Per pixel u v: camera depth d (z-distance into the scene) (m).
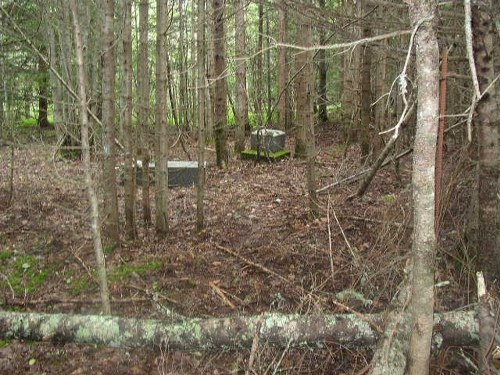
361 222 6.95
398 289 3.98
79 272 5.74
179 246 6.44
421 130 2.33
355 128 14.15
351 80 13.34
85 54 7.95
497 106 4.17
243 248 6.36
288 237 6.59
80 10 7.97
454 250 5.30
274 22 16.39
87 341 3.53
